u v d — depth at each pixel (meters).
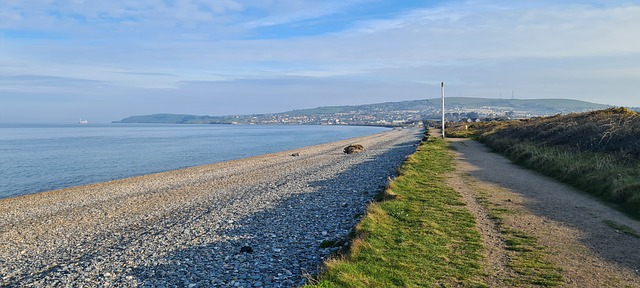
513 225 11.16
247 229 13.74
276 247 11.38
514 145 31.94
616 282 7.25
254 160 46.19
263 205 18.06
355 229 10.91
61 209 21.02
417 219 11.83
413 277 7.61
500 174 21.28
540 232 10.44
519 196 15.29
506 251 9.04
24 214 20.25
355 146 51.16
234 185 26.23
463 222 11.55
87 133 158.25
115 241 13.81
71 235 15.18
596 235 10.11
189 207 19.28
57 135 137.38
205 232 13.77
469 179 19.59
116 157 56.94
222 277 9.24
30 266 11.61
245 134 147.12
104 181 35.34
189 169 39.34
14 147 77.06
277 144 86.44
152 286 9.05
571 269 7.90
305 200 18.55
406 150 47.78
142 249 12.23
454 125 126.75
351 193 19.70
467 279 7.50
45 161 51.41
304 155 50.62
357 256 8.70
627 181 14.13
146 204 20.86
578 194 15.55
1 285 10.14
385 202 14.10
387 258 8.59
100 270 10.52
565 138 26.67
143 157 57.09
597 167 17.17
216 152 65.75
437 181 19.00
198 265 10.30
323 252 10.55
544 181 18.84
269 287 8.41
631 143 19.20
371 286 7.17
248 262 10.21
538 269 7.92
